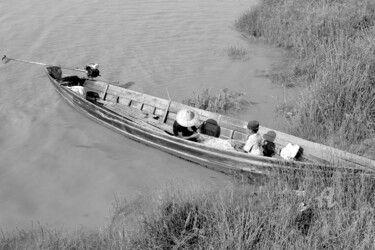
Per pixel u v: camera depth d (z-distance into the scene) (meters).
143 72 13.94
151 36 16.70
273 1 19.22
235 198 7.78
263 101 12.11
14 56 14.82
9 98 12.21
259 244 6.36
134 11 19.31
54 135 10.56
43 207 8.17
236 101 12.05
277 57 15.06
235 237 6.37
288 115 11.09
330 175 7.65
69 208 8.12
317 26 15.23
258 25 17.20
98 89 12.38
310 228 6.60
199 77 13.63
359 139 9.41
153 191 8.46
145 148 10.16
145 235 6.79
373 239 6.02
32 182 8.88
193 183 8.69
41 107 11.83
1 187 8.70
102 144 10.28
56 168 9.34
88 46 15.72
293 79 13.22
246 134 9.81
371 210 6.57
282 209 6.83
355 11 15.71
